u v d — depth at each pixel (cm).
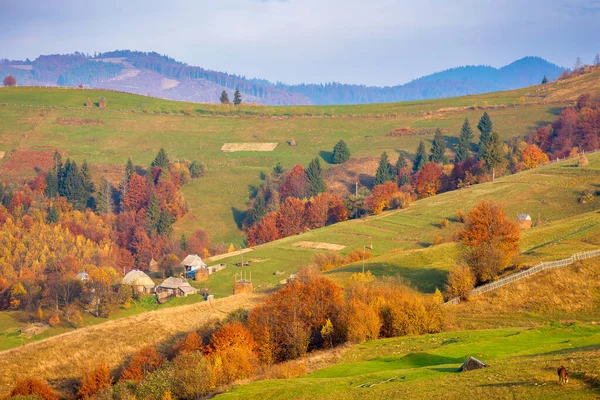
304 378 8994
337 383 8044
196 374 10306
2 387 12075
